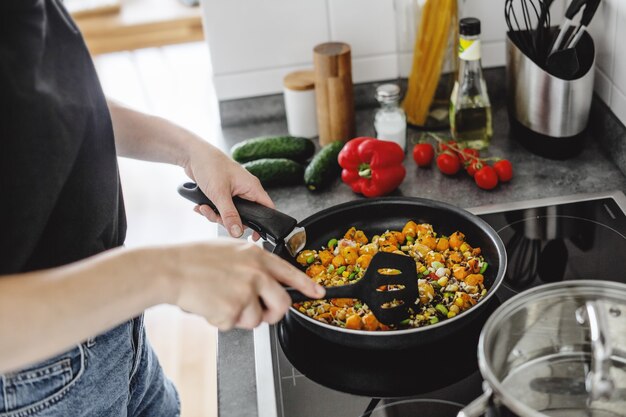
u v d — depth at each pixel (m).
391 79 1.70
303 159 1.50
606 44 1.38
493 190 1.35
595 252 1.14
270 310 0.77
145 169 3.16
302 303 1.06
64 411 0.95
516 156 1.44
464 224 1.18
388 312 0.95
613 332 0.88
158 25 3.45
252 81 1.67
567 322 0.90
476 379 0.94
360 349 1.01
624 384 0.84
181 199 2.94
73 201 0.93
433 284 1.08
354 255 1.16
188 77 3.41
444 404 0.91
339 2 1.61
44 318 0.68
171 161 1.11
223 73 1.66
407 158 1.50
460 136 1.46
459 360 0.98
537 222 1.22
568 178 1.35
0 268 0.84
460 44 1.38
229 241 0.79
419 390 0.94
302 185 1.45
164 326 2.50
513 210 1.26
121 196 1.05
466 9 1.60
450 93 1.54
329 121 1.53
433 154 1.44
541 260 1.13
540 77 1.33
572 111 1.33
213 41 1.62
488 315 1.04
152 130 1.09
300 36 1.64
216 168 1.07
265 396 0.94
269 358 1.00
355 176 1.39
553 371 0.86
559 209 1.25
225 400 0.95
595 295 0.90
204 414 2.15
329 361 1.00
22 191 0.84
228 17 1.60
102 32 3.44
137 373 1.15
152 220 2.84
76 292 0.69
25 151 0.83
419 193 1.37
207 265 0.75
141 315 1.10
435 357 0.99
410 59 1.55
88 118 0.92
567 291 0.91
